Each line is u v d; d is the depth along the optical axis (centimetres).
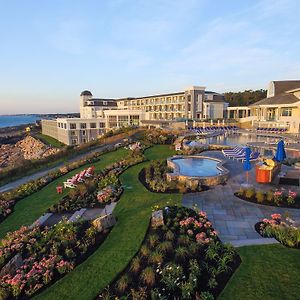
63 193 1727
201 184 1563
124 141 3353
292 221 1037
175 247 895
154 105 8575
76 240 998
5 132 14662
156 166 1984
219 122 5144
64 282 778
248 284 704
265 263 787
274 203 1259
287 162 1941
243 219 1118
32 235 1098
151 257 834
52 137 8719
